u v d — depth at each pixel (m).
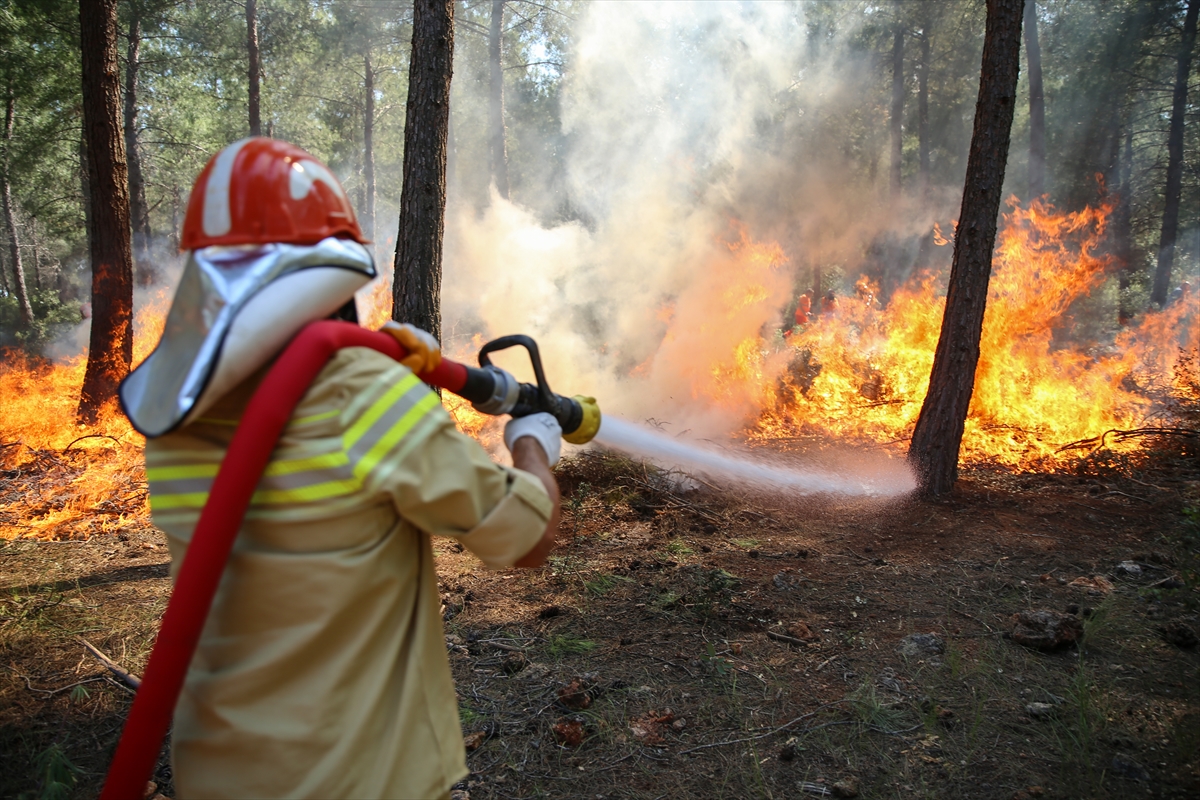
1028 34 18.03
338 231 1.27
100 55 7.82
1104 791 2.52
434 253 5.85
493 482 1.27
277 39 21.25
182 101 21.88
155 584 4.28
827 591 4.11
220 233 1.21
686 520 5.29
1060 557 4.58
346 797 1.21
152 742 1.10
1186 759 2.66
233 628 1.22
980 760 2.69
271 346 1.15
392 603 1.28
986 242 5.62
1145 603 3.91
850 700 3.03
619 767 2.67
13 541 5.00
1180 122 19.22
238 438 1.12
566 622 3.73
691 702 3.05
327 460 1.17
